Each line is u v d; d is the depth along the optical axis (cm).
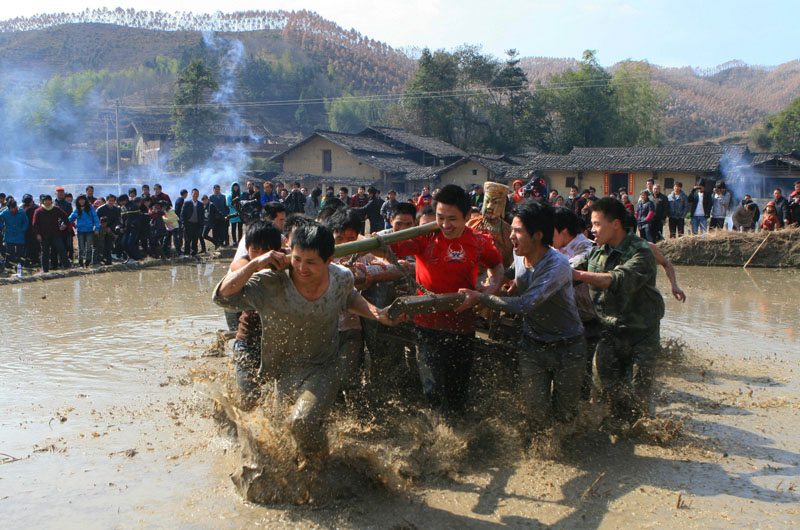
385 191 4834
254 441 416
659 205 1731
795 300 1149
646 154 4675
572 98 7138
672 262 1677
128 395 620
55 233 1418
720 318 990
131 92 16212
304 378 450
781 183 4409
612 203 521
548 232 477
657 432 525
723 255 1633
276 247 492
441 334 516
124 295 1173
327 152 5091
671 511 412
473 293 473
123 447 501
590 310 555
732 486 445
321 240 397
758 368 725
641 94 7712
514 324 566
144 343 814
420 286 505
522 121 7288
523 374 509
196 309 1040
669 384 668
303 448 420
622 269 507
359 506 412
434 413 509
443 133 7288
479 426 518
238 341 518
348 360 487
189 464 473
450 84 7344
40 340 831
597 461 482
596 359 539
